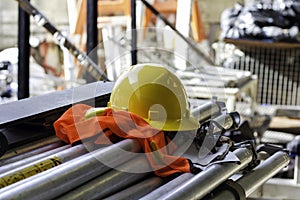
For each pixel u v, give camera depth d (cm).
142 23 375
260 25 374
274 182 185
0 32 473
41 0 498
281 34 365
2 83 332
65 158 97
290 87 381
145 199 87
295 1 377
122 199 91
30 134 111
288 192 183
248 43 378
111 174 94
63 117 114
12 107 117
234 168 100
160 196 88
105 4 382
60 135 113
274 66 382
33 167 90
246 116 304
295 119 342
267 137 302
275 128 320
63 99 128
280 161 120
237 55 392
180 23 366
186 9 365
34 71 367
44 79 334
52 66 354
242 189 97
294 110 355
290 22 373
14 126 113
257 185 107
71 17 378
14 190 75
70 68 330
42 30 424
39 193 78
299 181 186
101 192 90
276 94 385
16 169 89
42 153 104
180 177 98
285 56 377
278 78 383
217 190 94
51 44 352
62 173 84
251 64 388
